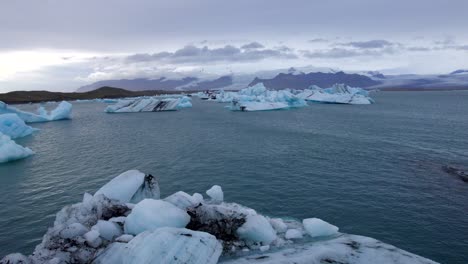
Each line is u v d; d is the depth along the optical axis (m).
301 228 8.34
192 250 5.97
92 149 27.34
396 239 10.66
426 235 10.92
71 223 7.66
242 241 7.20
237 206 9.71
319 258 5.98
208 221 7.64
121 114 65.75
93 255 6.31
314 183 16.42
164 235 6.02
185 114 61.56
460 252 9.89
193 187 16.06
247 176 17.81
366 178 17.33
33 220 12.32
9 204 14.12
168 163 21.23
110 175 18.66
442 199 14.14
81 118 58.94
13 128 35.34
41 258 6.09
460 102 103.38
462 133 33.94
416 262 5.86
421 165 20.23
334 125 41.25
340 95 86.31
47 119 53.62
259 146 27.09
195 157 22.92
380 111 63.44
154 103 70.44
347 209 12.99
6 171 20.03
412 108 72.38
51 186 16.73
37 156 24.78
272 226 8.30
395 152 24.38
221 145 27.66
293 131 35.94
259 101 70.50
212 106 85.69
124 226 7.39
